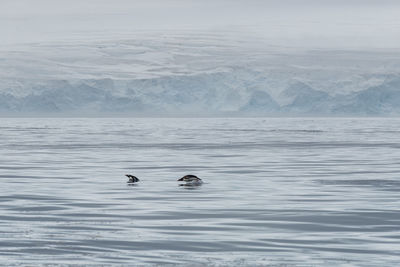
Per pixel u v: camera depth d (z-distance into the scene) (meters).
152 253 34.00
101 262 31.97
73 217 45.72
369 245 36.06
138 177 76.19
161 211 48.62
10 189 63.31
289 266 31.36
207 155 120.00
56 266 31.11
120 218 45.31
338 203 53.34
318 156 118.50
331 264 31.70
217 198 56.50
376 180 73.44
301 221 44.03
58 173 81.50
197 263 31.92
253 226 42.06
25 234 39.00
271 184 68.75
